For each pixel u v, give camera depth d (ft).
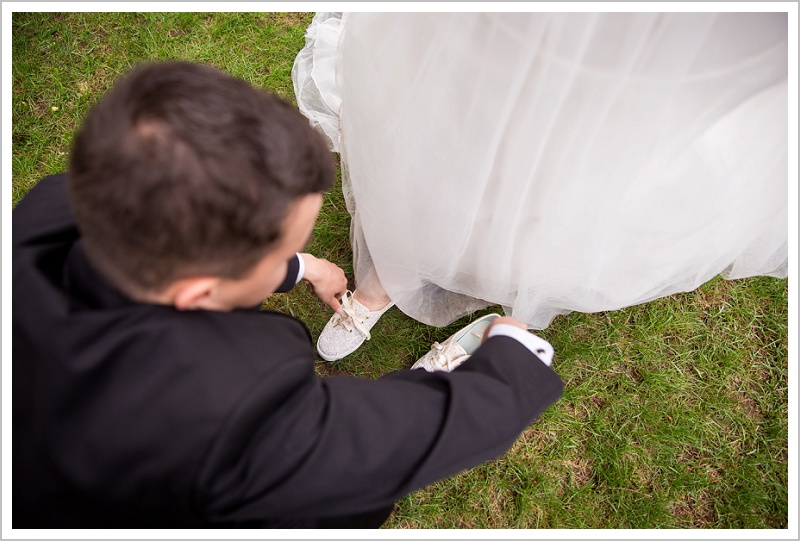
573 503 5.08
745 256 4.27
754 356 5.51
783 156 3.28
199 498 2.49
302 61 5.83
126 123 2.15
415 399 2.95
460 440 2.92
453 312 5.38
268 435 2.55
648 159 3.09
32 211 3.08
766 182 3.45
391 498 2.80
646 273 4.04
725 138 3.07
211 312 2.66
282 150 2.27
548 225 3.64
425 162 3.62
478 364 3.34
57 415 2.48
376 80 3.42
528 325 5.01
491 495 5.11
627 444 5.23
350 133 3.91
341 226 5.82
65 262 2.81
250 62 6.23
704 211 3.47
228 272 2.43
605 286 4.21
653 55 2.60
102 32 6.27
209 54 6.23
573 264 3.92
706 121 2.92
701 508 5.08
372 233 4.33
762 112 2.96
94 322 2.48
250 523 2.93
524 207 3.66
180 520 2.83
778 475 5.13
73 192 2.27
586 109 2.90
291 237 2.58
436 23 2.95
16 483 2.80
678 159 3.14
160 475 2.46
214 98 2.22
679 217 3.51
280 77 6.19
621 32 2.55
